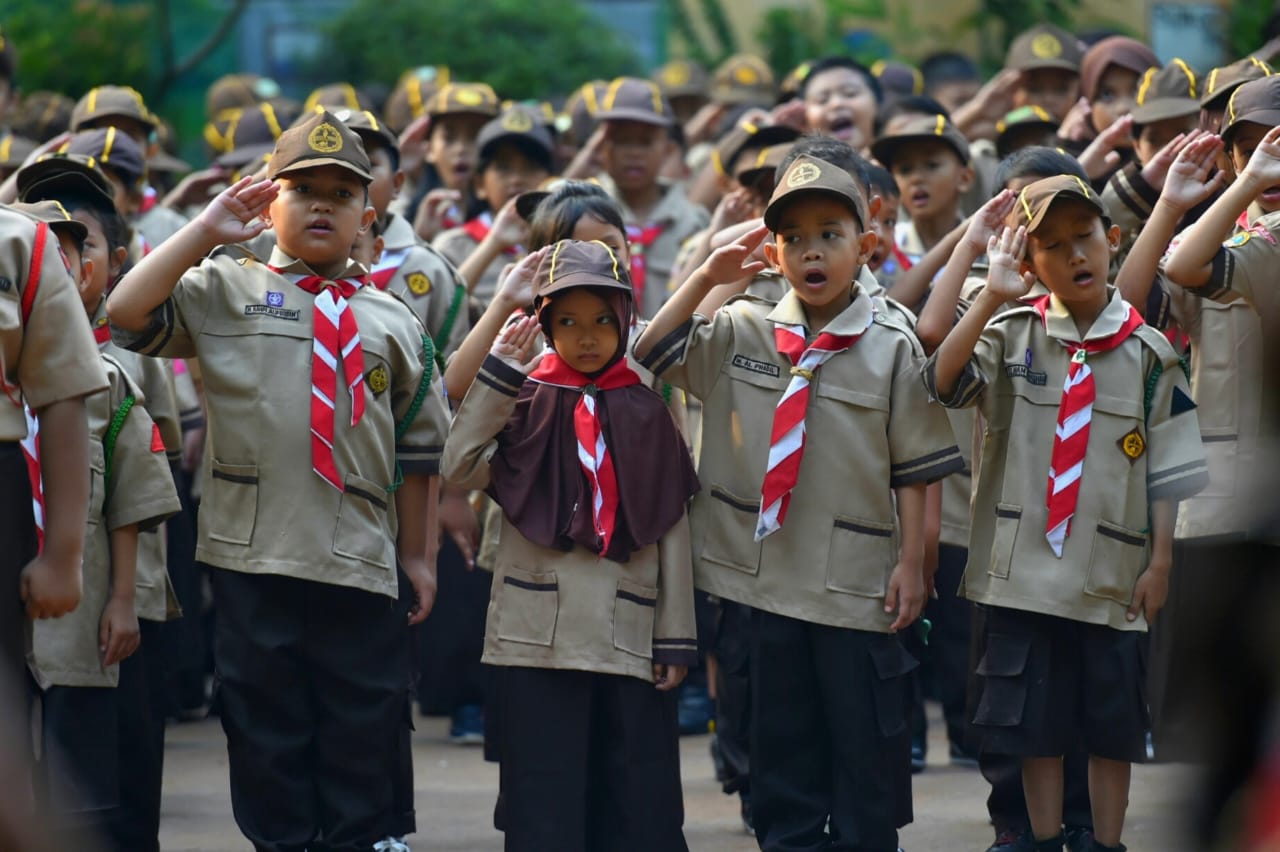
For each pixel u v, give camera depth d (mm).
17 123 26906
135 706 14336
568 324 13391
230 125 29266
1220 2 32188
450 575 21109
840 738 13586
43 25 44344
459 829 16734
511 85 52188
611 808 13258
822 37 43000
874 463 13695
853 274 13844
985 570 14000
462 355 14766
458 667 21094
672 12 46156
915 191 19328
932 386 13469
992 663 13844
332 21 55531
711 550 13930
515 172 22547
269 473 13586
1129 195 16547
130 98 23094
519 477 13352
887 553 13812
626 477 13273
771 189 18641
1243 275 14141
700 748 20625
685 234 23406
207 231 13070
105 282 14828
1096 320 13891
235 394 13656
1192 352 16047
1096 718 13656
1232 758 5035
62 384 11141
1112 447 13734
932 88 29766
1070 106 24234
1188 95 18547
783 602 13656
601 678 13195
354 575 13609
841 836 13570
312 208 13844
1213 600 5211
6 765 5184
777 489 13516
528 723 13156
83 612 13828
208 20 55781
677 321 13750
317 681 13773
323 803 13867
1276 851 4902
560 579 13211
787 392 13656
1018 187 15945
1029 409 13945
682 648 13336
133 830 14414
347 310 13891
